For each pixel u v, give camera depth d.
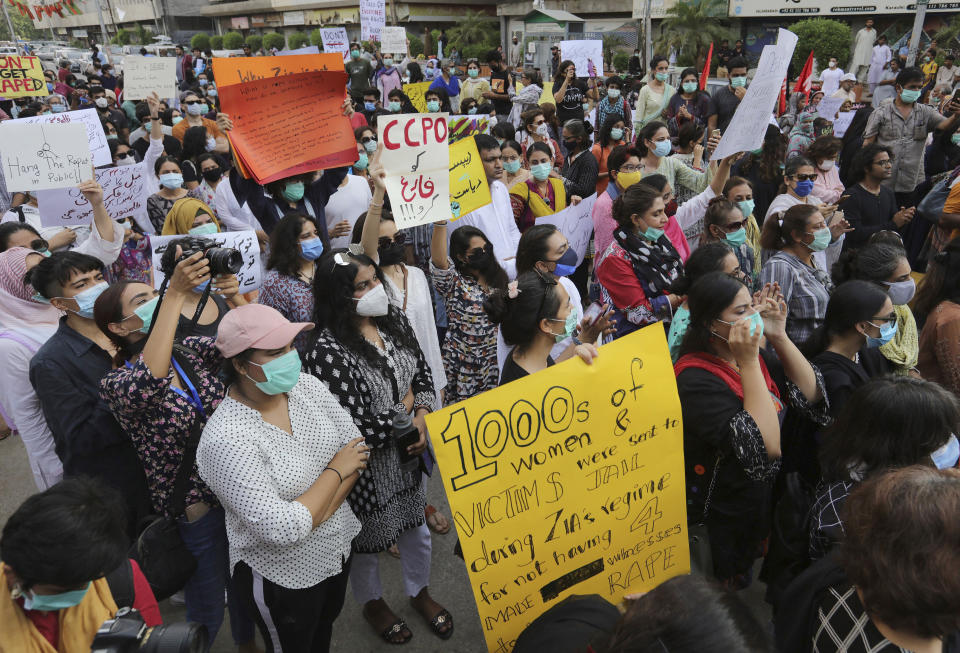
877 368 3.31
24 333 3.40
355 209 5.37
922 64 15.67
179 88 18.02
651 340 2.12
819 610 1.69
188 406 2.50
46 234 5.34
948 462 2.37
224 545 2.70
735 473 2.51
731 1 23.42
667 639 1.09
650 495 2.17
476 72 14.17
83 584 1.65
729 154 4.77
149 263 4.82
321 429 2.36
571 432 2.00
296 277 3.76
